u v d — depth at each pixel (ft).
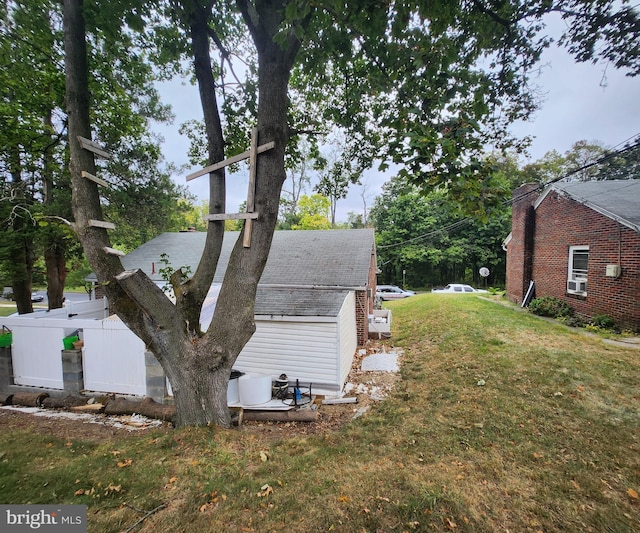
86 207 14.28
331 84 20.76
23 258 28.99
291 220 110.11
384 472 11.18
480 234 99.60
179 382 14.71
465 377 21.07
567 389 17.71
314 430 17.30
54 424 16.84
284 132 14.87
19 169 26.63
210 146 16.48
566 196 34.55
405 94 15.92
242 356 25.91
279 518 8.69
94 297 44.34
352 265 35.70
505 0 13.01
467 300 49.88
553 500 9.77
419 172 13.05
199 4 15.38
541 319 33.96
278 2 13.39
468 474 11.11
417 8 11.27
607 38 12.47
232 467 11.25
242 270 14.76
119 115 28.60
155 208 38.04
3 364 22.13
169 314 14.62
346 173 24.03
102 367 20.80
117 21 14.46
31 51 21.72
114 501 9.22
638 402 15.92
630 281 26.89
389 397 20.56
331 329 23.84
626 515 9.18
